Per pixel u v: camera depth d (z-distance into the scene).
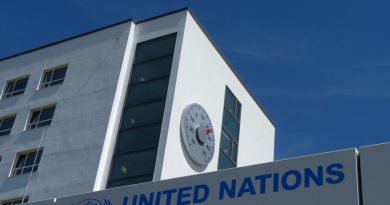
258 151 31.56
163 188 14.18
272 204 12.39
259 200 12.60
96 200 15.15
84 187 23.30
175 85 24.50
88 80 27.17
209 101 27.17
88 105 26.14
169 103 24.06
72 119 26.20
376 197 11.35
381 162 11.69
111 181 23.20
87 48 28.61
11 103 29.55
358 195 11.55
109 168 23.62
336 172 12.05
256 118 32.38
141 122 24.34
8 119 29.14
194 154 24.39
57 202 15.86
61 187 24.09
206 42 28.03
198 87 26.39
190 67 26.03
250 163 30.14
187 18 26.72
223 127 28.05
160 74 25.41
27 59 30.92
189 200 13.57
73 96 27.16
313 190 12.08
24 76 30.30
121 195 14.77
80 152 24.64
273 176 12.77
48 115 27.75
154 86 25.19
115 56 27.06
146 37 27.28
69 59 28.97
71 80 27.95
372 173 11.66
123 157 23.66
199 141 25.17
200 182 13.71
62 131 26.12
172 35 26.48
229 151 28.11
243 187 13.01
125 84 26.16
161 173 22.05
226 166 27.39
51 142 26.12
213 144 26.28
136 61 26.72
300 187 12.27
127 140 24.12
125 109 25.27
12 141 27.62
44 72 29.70
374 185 11.50
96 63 27.52
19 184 25.56
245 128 30.59
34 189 24.91
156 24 27.48
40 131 27.05
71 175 24.14
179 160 23.50
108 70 26.77
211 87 27.67
